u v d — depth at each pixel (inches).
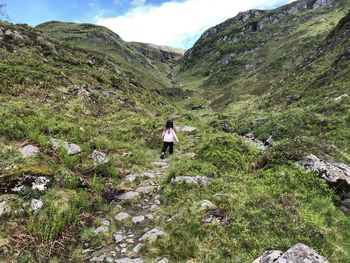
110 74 2052.2
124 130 803.4
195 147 690.8
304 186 406.6
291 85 1966.0
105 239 343.0
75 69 1628.9
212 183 439.5
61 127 631.2
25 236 319.6
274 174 432.5
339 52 1829.5
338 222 354.0
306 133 804.6
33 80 1115.3
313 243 308.3
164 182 474.3
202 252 309.7
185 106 4675.2
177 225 350.0
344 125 786.8
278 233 320.5
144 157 625.6
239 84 5482.3
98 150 587.8
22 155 440.8
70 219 356.5
